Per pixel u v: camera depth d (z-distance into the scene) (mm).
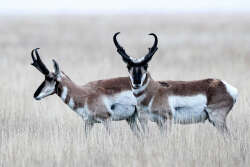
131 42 123438
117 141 30062
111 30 171000
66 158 27156
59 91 33219
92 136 31484
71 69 66562
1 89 49938
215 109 32688
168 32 153750
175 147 28500
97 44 119688
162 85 32562
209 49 98562
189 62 77750
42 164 26641
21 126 35969
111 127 33562
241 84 50344
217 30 157500
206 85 32875
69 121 37156
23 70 66125
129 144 29719
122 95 33906
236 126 33688
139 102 32281
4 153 28484
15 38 135625
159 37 135500
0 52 96375
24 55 91938
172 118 32438
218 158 26938
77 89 33312
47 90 33125
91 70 64250
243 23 191125
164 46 108688
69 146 29203
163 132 32188
